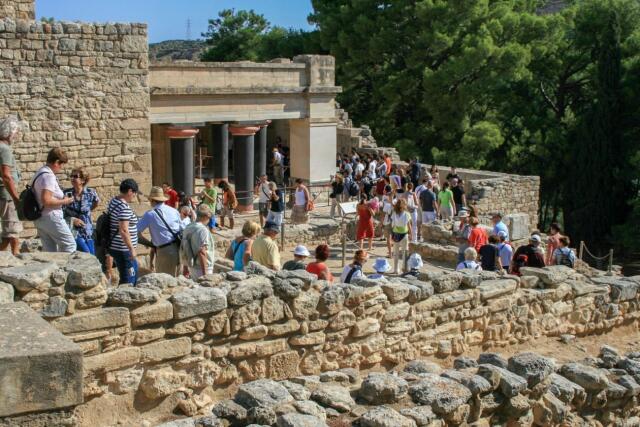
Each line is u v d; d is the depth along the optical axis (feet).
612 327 37.22
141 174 59.57
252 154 79.82
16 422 12.77
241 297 23.63
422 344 29.43
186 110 72.79
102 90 56.85
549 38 135.44
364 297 27.14
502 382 22.36
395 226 54.19
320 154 84.84
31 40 53.42
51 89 54.70
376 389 20.35
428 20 126.31
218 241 58.85
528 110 141.28
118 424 21.34
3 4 55.83
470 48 120.98
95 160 57.41
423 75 128.06
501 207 88.99
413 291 28.86
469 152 126.41
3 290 19.52
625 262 128.47
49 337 13.70
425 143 136.77
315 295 25.70
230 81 75.41
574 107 150.30
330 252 62.75
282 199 70.03
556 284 34.63
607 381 25.81
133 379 21.79
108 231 30.19
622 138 131.85
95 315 21.02
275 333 24.63
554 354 32.91
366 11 134.72
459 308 30.78
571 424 24.72
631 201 126.82
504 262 46.21
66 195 32.35
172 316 22.27
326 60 83.35
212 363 23.30
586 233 130.21
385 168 86.99
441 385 21.29
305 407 18.95
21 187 54.19
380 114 136.56
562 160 139.33
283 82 80.33
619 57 128.67
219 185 66.80
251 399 19.07
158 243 30.81
